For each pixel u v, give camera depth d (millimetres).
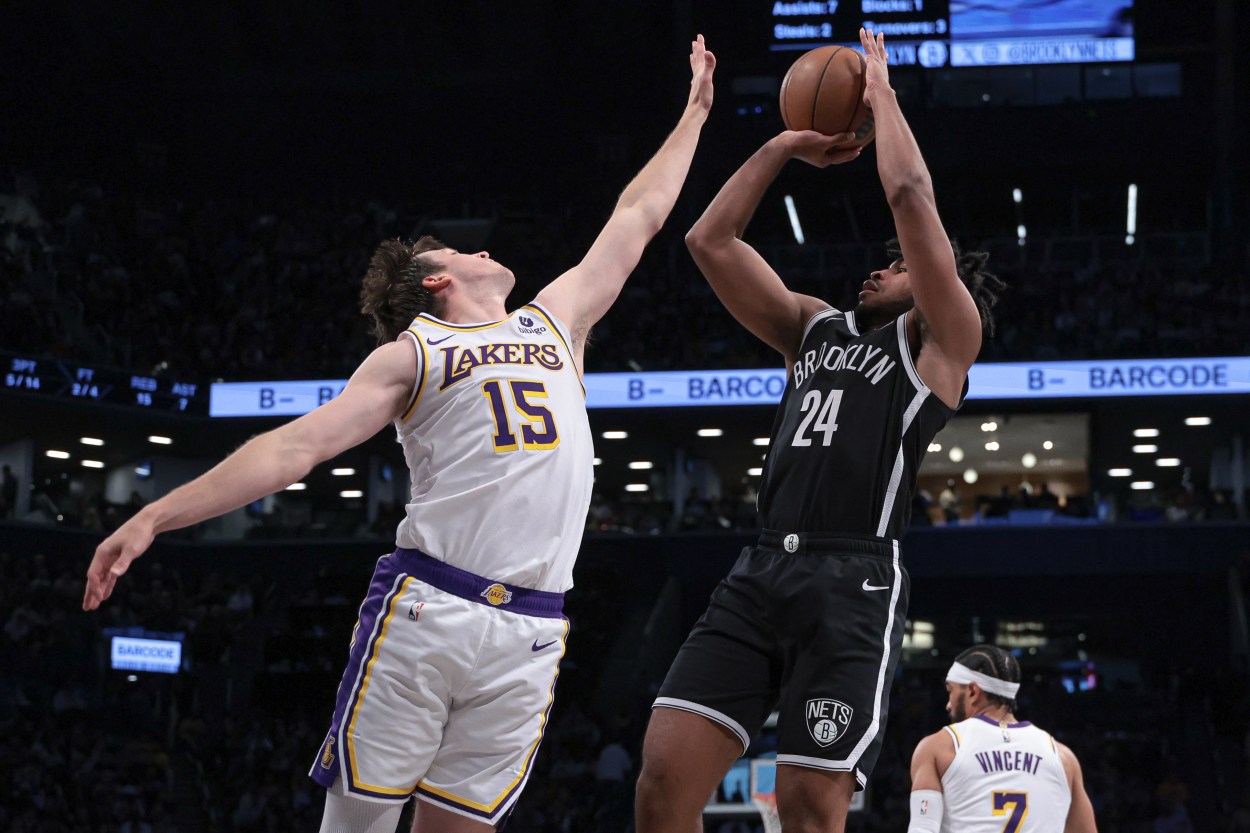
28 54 30656
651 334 26875
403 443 2982
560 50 32344
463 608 2789
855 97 3742
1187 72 29344
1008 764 4738
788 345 3918
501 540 2830
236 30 31625
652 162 3658
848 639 3297
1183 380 24094
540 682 2883
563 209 32438
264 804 19500
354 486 29328
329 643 23281
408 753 2768
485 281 3168
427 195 33156
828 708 3250
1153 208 30203
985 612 25906
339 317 28219
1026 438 27625
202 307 28438
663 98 32281
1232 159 28922
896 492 3436
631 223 3463
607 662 23672
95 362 25641
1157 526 24625
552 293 3195
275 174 33250
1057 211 30656
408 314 3121
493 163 33031
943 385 3473
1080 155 29438
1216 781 19516
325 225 30594
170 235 29453
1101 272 27297
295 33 31828
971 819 4723
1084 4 29109
